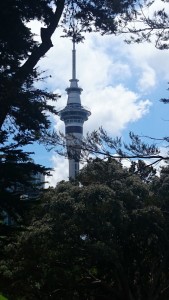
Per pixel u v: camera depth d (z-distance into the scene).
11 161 14.66
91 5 15.16
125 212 31.86
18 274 32.53
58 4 15.13
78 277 34.12
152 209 32.09
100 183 33.34
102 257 30.84
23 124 14.73
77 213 31.44
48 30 15.06
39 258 32.06
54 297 33.97
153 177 35.84
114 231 31.41
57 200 32.50
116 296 34.16
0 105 14.31
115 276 34.31
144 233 32.47
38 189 16.58
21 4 14.86
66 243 31.62
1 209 15.37
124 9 14.55
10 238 16.17
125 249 33.84
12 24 14.73
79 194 32.91
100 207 30.83
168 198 33.94
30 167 15.09
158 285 34.69
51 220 32.09
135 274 34.44
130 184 34.12
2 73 14.44
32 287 34.25
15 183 15.53
